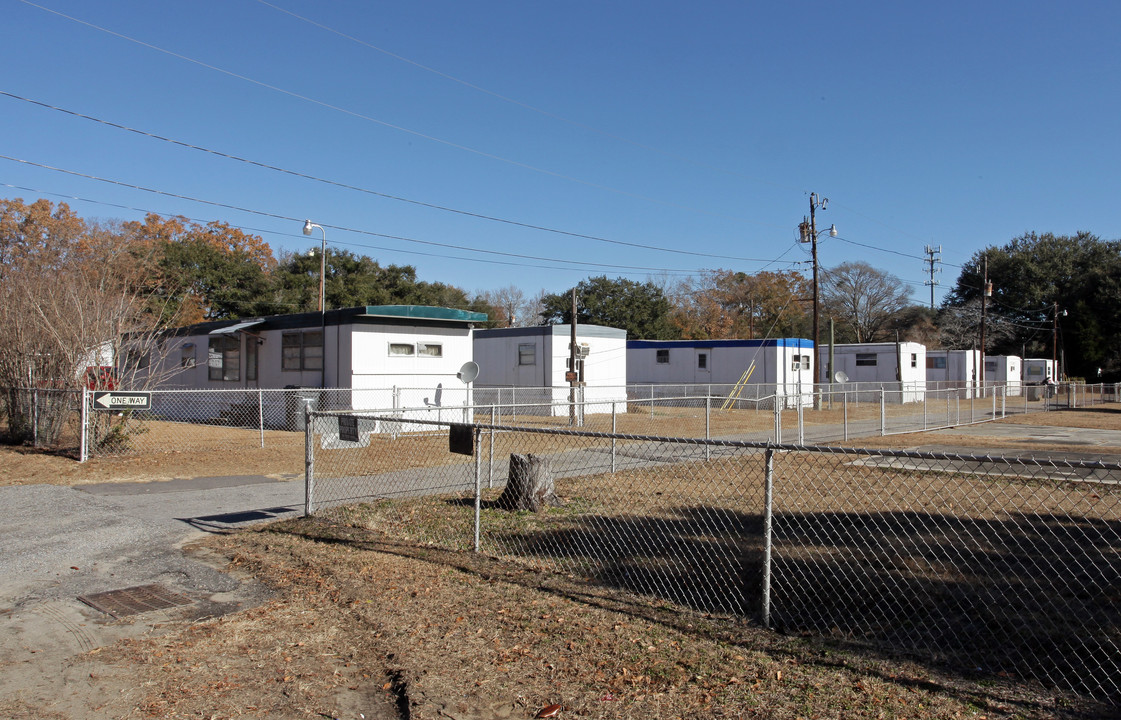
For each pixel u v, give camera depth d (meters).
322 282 28.12
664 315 54.88
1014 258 61.59
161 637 4.62
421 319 19.25
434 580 5.70
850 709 3.58
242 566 6.20
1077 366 57.72
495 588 5.50
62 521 7.96
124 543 7.03
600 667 4.11
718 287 61.59
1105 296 56.16
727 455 13.77
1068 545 6.82
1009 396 46.81
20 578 5.92
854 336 60.75
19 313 14.16
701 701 3.69
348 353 18.31
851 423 23.20
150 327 17.06
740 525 7.58
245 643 4.52
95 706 3.68
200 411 23.08
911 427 21.55
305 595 5.40
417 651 4.34
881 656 4.23
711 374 35.56
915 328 60.53
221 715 3.60
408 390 19.25
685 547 6.67
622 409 28.28
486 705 3.67
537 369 27.05
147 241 38.69
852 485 10.34
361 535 7.17
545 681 3.94
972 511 8.44
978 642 4.46
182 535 7.33
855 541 6.91
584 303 52.50
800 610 5.03
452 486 10.11
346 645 4.47
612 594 5.35
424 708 3.64
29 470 11.27
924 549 6.61
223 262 40.69
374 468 11.91
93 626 4.82
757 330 59.91
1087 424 23.77
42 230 35.84
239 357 21.95
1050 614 4.94
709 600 5.23
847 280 62.16
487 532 7.27
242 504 8.89
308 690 3.88
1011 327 59.62
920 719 3.47
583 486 10.10
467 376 19.73
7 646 4.48
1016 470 12.16
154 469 11.61
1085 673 4.01
